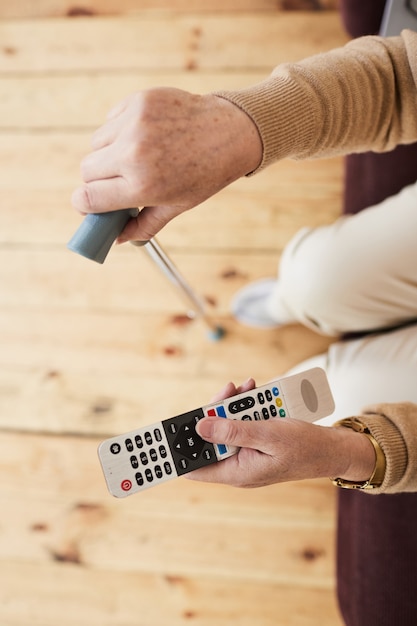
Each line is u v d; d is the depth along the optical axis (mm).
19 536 1050
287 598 999
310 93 451
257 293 1040
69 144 1129
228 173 411
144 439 513
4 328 1104
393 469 502
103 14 1146
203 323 1019
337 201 1070
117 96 1128
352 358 781
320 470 483
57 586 1036
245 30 1108
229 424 468
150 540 1030
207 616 1007
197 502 1031
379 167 832
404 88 510
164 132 380
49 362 1088
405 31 521
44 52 1152
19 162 1133
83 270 1102
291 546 1008
